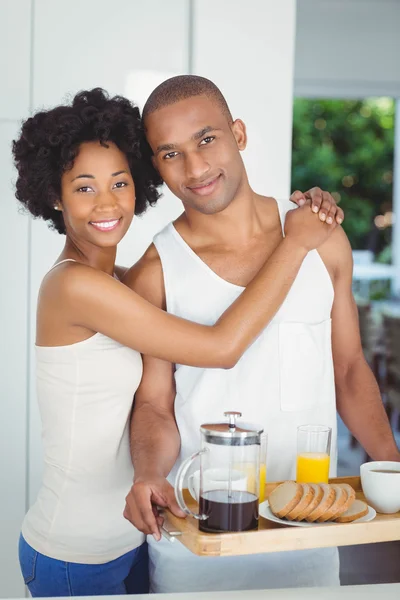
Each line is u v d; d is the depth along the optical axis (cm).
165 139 167
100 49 299
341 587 136
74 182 162
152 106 170
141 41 302
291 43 309
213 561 172
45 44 296
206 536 127
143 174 176
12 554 303
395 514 144
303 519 136
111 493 174
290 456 178
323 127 1298
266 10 306
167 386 182
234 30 305
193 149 167
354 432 192
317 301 181
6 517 302
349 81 562
